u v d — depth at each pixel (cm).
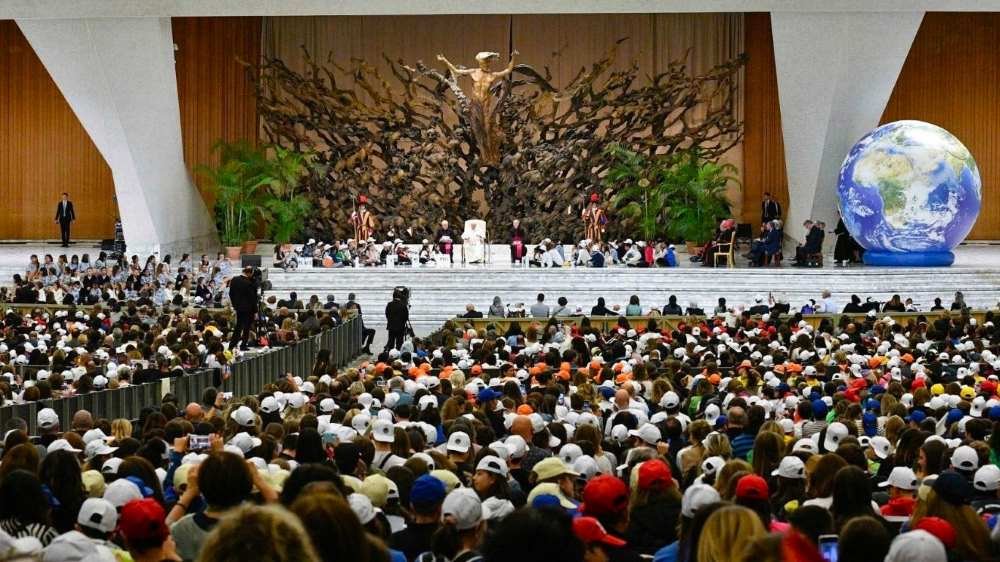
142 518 892
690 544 852
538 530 720
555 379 2577
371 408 2095
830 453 1296
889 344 3334
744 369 2695
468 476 1529
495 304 4841
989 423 1781
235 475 1037
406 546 1104
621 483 1047
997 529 1064
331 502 778
